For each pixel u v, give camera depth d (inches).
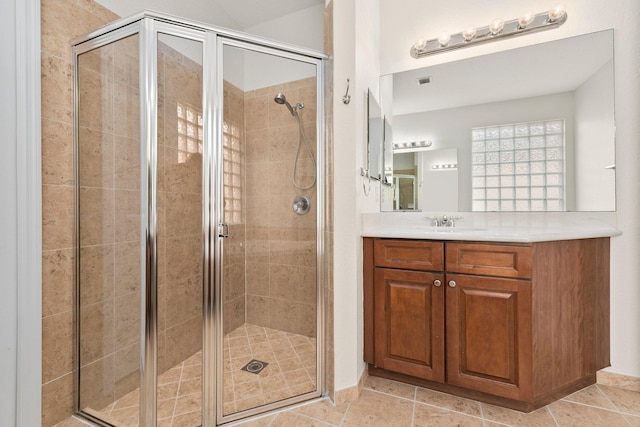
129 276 50.6
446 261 57.2
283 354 62.0
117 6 60.1
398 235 60.7
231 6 85.7
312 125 61.6
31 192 47.3
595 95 64.0
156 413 49.4
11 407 46.2
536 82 69.0
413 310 59.9
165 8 69.6
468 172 75.2
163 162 52.6
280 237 63.6
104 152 52.2
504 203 72.1
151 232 49.7
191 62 52.8
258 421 52.5
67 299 53.0
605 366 60.6
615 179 62.1
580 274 56.9
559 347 54.3
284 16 89.4
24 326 46.8
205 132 52.9
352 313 58.9
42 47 49.1
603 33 63.2
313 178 62.0
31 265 47.3
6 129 45.5
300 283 62.4
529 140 69.7
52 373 50.7
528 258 51.0
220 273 54.2
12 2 45.8
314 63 61.4
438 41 75.3
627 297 60.8
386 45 82.7
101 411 51.7
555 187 67.5
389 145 81.9
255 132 60.8
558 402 56.5
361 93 64.6
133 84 50.3
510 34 69.7
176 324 53.7
